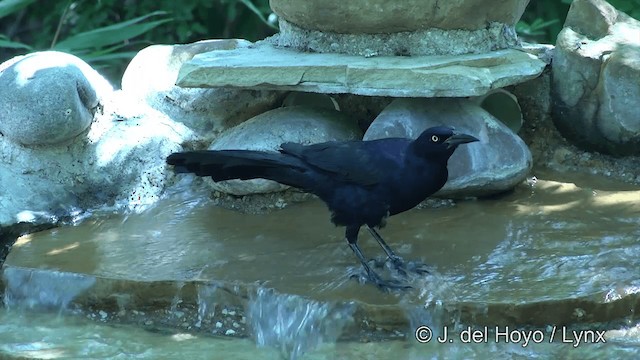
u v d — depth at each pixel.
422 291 8.80
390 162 9.05
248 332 9.02
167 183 11.70
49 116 10.80
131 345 8.92
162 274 9.39
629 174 11.52
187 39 18.14
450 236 10.05
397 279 9.09
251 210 11.14
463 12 11.09
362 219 9.20
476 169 10.68
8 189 10.98
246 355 8.70
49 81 10.85
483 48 11.41
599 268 9.09
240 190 11.13
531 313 8.47
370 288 8.92
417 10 11.00
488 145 10.82
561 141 12.01
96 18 17.34
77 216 11.14
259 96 12.26
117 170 11.49
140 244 10.28
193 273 9.39
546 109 12.05
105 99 11.74
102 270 9.55
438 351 8.37
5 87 10.93
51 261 9.90
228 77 11.13
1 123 11.03
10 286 9.75
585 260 9.30
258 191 11.09
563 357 8.20
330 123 11.45
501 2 11.25
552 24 16.77
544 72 12.02
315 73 10.89
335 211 9.28
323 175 9.18
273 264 9.57
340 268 9.44
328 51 11.57
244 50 11.97
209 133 12.23
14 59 11.62
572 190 11.16
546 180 11.45
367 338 8.59
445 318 8.55
